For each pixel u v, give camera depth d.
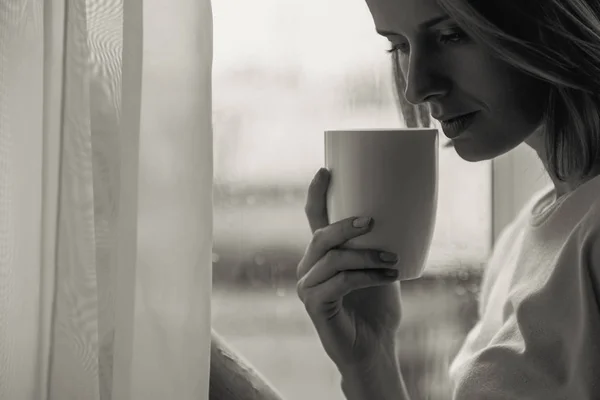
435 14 0.76
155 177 0.72
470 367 0.87
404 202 0.75
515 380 0.82
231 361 0.96
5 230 0.73
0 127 0.73
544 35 0.78
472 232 1.32
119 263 0.72
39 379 0.75
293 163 1.26
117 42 0.75
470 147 0.82
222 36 1.21
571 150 0.83
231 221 1.27
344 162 0.76
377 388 0.97
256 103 1.24
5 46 0.73
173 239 0.72
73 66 0.74
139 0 0.71
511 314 0.89
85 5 0.74
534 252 0.87
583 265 0.76
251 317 1.30
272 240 1.29
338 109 1.24
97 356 0.75
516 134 0.81
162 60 0.72
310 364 1.32
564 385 0.79
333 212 0.79
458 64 0.78
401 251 0.77
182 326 0.73
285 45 1.22
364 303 0.98
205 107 0.73
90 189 0.75
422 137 0.75
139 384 0.72
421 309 1.33
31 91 0.74
